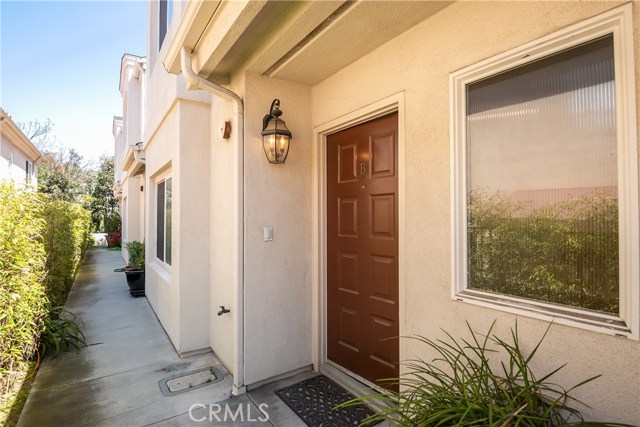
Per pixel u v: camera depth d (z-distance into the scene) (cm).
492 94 176
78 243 874
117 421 234
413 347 209
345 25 208
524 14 157
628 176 127
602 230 138
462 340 180
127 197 1053
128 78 930
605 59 138
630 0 125
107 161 2231
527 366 152
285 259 295
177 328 354
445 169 191
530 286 160
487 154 178
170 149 396
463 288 184
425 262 202
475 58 176
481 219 181
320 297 305
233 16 215
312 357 309
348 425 226
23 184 322
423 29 204
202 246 362
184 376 302
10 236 276
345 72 268
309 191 310
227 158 315
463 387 146
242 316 272
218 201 340
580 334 137
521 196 164
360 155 273
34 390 277
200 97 362
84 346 374
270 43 234
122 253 1227
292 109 299
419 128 206
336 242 298
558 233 151
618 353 127
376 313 258
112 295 623
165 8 496
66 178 2042
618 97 130
